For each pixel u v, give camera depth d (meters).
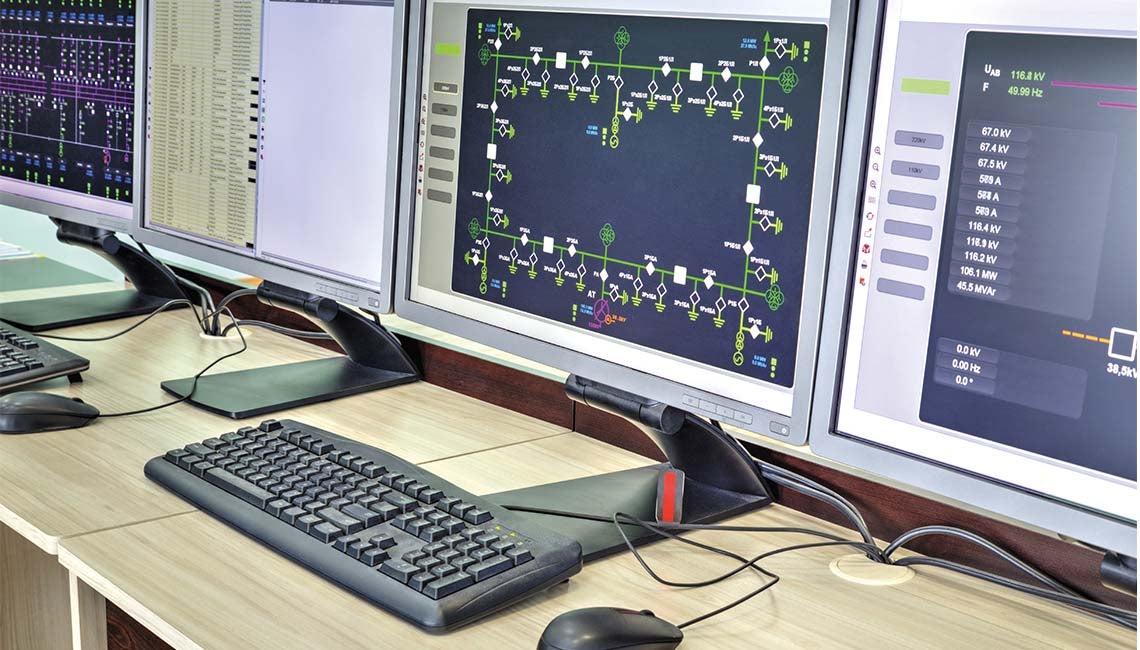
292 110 1.62
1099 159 0.88
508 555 1.02
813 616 1.00
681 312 1.18
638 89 1.19
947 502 1.14
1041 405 0.93
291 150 1.63
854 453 1.04
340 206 1.57
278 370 1.67
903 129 0.99
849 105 1.02
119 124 1.94
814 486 1.22
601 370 1.25
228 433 1.30
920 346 1.00
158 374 1.64
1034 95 0.91
